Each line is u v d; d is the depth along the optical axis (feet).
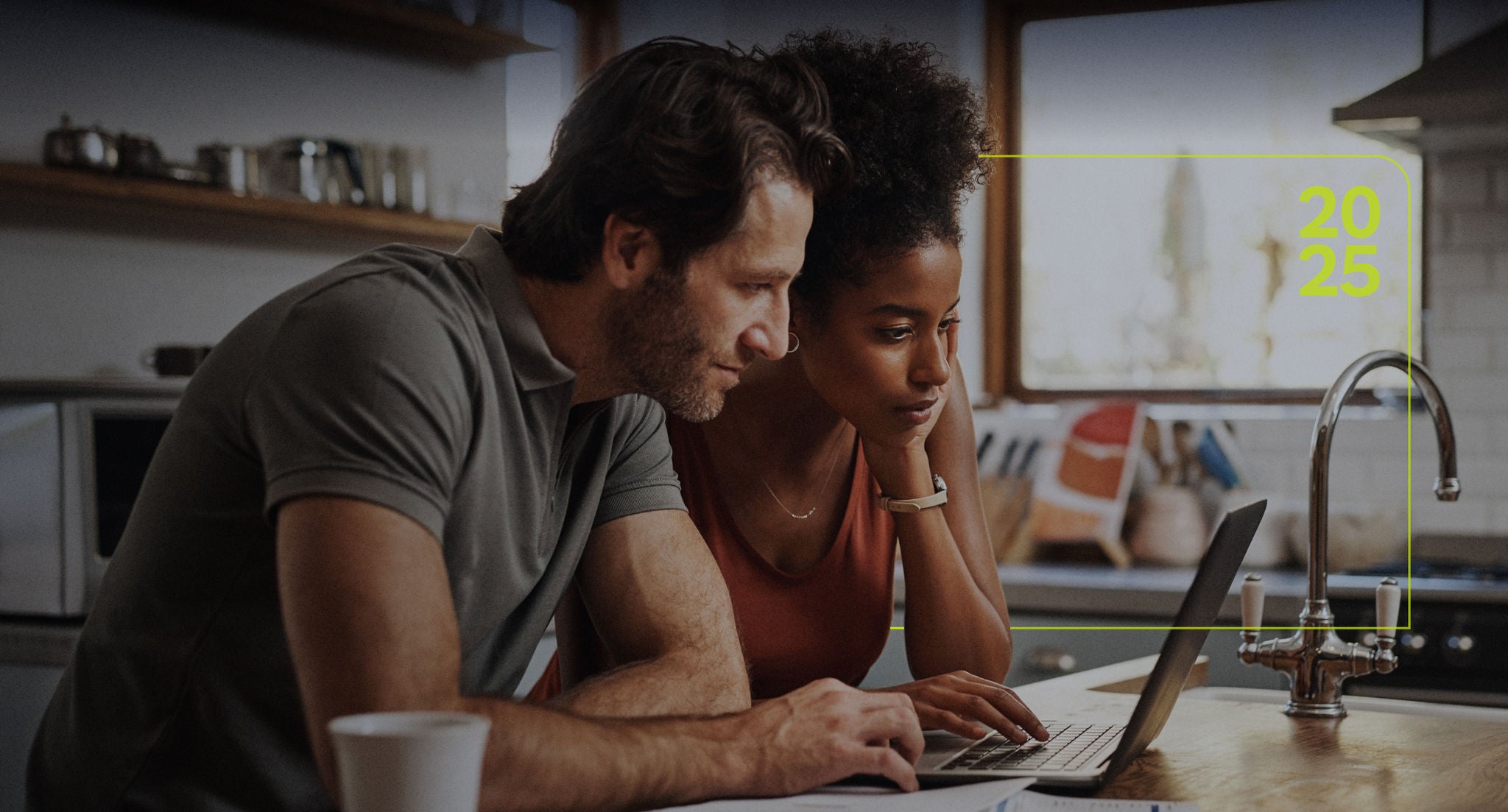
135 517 3.53
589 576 4.29
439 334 3.26
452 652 3.07
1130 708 4.79
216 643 3.39
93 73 10.37
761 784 3.40
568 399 3.68
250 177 10.58
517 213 3.65
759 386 4.89
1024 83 13.46
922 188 4.40
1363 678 9.22
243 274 11.58
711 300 3.54
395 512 3.03
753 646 4.93
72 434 8.50
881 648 5.24
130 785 3.51
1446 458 5.40
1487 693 8.91
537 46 12.44
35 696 8.27
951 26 13.04
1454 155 11.94
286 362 3.17
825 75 4.48
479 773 2.27
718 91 3.50
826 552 5.08
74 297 10.43
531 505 3.70
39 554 8.54
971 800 3.34
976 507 5.36
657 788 3.24
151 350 10.77
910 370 4.57
